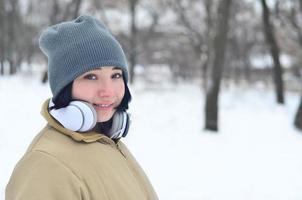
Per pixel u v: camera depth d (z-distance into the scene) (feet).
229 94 79.00
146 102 61.98
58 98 6.24
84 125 6.10
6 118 41.06
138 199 6.42
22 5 114.62
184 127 44.32
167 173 27.66
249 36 112.98
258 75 122.62
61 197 5.60
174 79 111.14
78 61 6.17
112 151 6.54
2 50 99.96
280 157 34.40
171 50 114.83
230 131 44.42
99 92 6.31
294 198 25.12
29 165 5.80
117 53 6.40
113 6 109.09
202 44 90.07
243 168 30.27
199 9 96.63
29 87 67.51
